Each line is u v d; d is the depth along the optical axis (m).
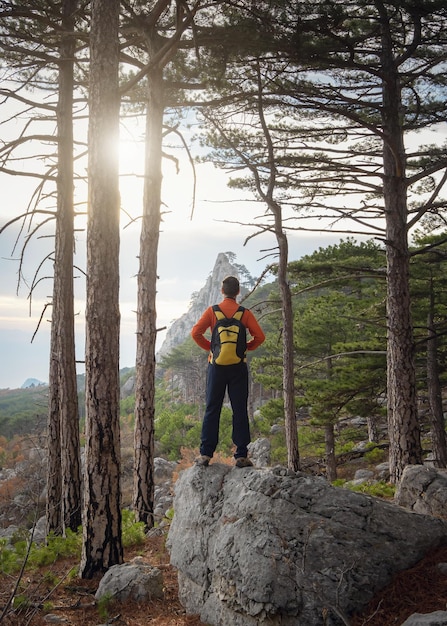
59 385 11.55
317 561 4.80
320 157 14.07
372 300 21.11
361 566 4.77
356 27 11.17
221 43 10.26
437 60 11.71
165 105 12.64
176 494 6.37
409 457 11.70
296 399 21.83
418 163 13.88
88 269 7.58
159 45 10.90
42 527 13.57
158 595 6.16
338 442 29.77
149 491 11.61
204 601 5.48
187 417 61.84
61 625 5.58
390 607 4.54
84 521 7.36
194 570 5.66
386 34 11.70
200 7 9.62
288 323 16.06
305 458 28.09
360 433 28.02
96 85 7.69
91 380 7.41
